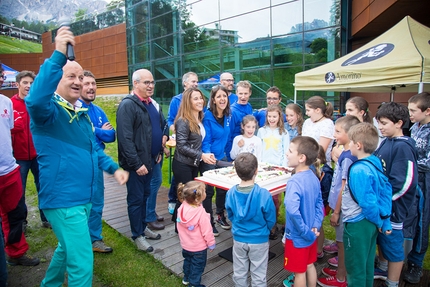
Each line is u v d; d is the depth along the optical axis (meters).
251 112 3.87
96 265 2.82
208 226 2.38
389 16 7.38
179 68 14.47
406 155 2.13
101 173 3.02
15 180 2.57
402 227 2.18
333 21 9.27
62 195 1.86
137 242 3.04
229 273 2.66
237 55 11.88
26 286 2.55
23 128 3.24
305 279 2.13
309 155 2.06
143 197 3.09
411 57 3.56
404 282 2.50
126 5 17.25
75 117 1.94
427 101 2.43
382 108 2.27
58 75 1.65
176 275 2.65
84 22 24.28
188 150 2.99
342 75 4.30
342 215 2.21
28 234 3.51
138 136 2.90
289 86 10.44
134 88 3.04
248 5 11.30
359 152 2.01
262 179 2.49
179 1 13.95
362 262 1.98
